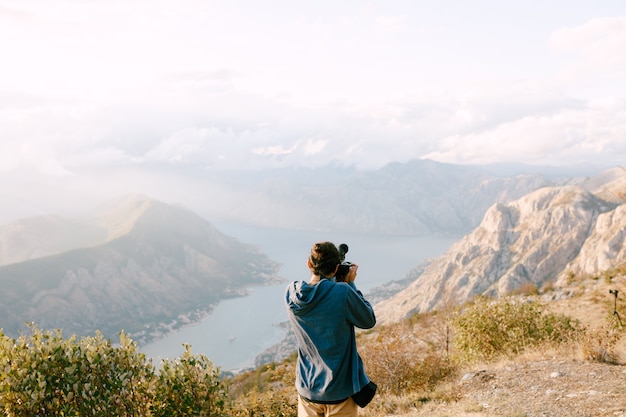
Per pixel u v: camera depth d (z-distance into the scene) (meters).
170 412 6.25
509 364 11.48
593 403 7.51
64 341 5.97
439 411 8.62
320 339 3.59
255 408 10.45
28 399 5.40
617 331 13.02
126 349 6.23
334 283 3.61
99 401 5.78
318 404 3.70
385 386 13.63
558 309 26.67
